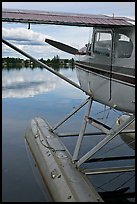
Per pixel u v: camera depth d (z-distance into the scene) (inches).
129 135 358.9
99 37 239.3
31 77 1964.8
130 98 206.7
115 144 415.8
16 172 308.0
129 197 258.4
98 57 237.6
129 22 221.9
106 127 239.6
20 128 526.9
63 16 240.7
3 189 268.7
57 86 1400.1
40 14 237.1
